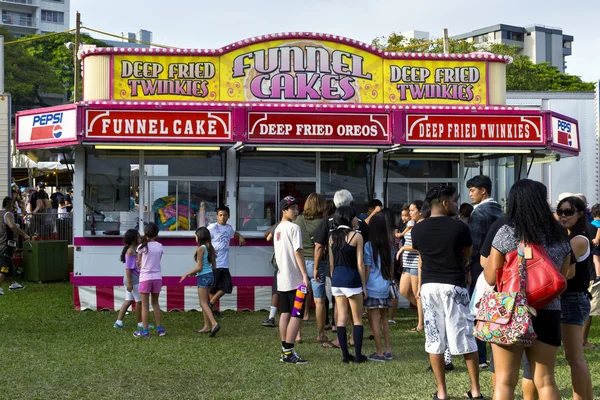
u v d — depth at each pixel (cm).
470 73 1211
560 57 12388
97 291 1112
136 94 1148
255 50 1166
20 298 1244
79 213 1116
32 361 754
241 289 1131
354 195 1180
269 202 1159
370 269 774
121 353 803
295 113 1055
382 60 1193
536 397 516
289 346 757
